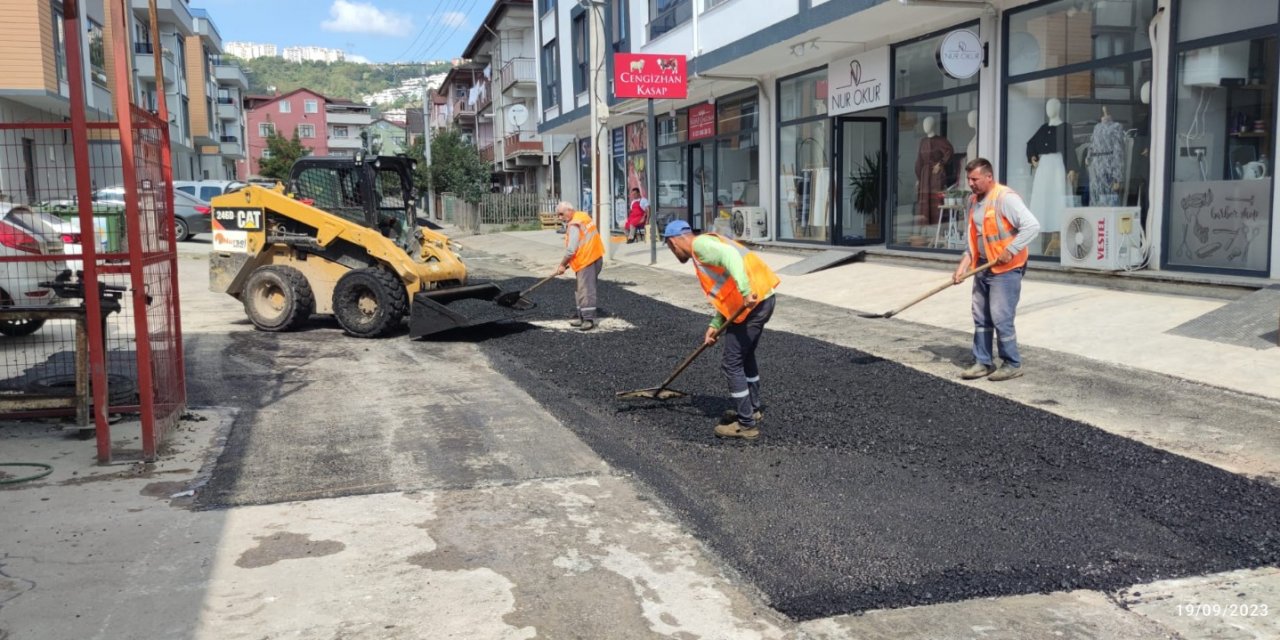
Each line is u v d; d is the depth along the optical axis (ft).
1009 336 22.17
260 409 22.24
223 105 197.88
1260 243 28.07
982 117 38.27
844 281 39.86
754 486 15.88
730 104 60.70
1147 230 31.45
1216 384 20.61
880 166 49.57
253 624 11.01
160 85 19.90
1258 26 27.66
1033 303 30.04
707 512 14.75
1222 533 13.33
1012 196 21.57
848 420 19.67
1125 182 32.60
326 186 34.47
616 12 69.00
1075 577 12.16
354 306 33.09
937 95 40.86
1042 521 13.96
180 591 11.91
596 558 13.01
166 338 19.53
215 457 18.07
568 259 32.96
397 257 32.96
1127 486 15.24
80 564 12.76
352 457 18.04
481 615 11.26
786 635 10.80
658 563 12.84
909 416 19.80
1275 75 27.25
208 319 37.99
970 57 36.19
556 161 126.82
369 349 30.73
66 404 19.89
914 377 23.20
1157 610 11.25
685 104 67.00
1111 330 25.72
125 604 11.53
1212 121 29.30
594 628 10.95
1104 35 32.89
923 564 12.62
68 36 16.51
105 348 20.31
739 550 13.24
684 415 20.68
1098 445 17.25
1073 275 32.42
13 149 18.57
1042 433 18.16
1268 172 27.61
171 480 16.61
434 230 39.09
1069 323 27.04
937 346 26.66
